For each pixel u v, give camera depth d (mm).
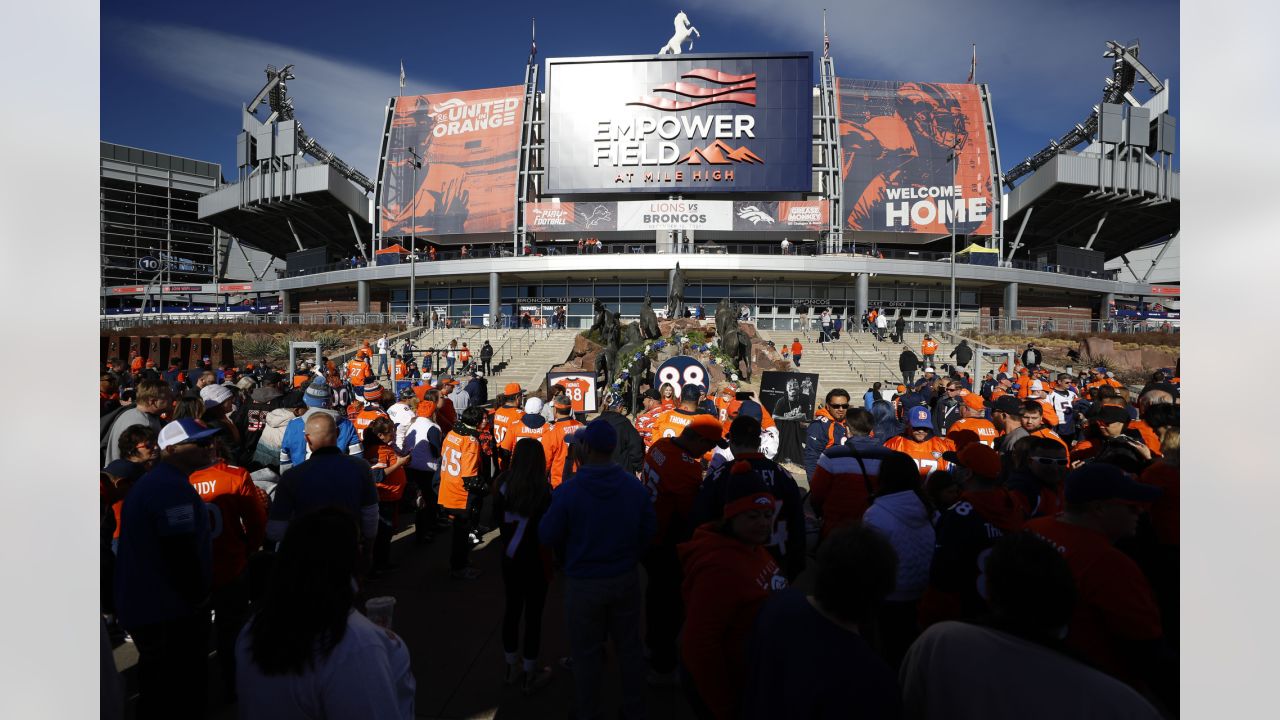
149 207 79438
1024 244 57781
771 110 46688
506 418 7117
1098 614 2453
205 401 5258
